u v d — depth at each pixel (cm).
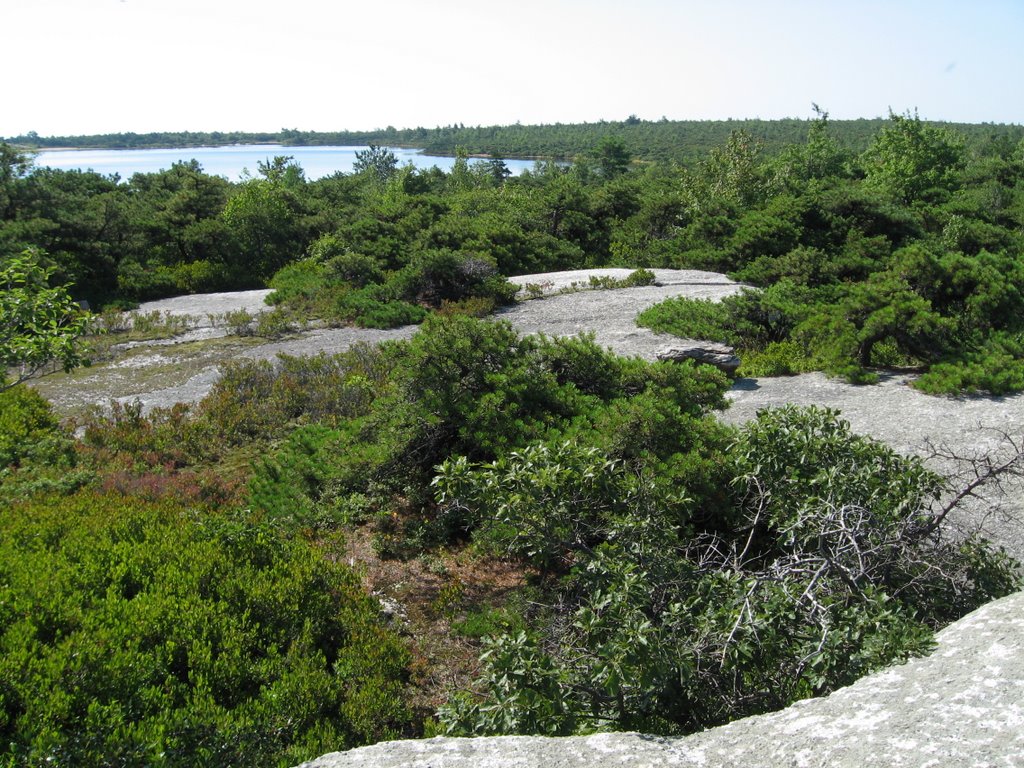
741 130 4141
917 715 254
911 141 4319
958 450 1026
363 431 998
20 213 2841
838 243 2908
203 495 922
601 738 283
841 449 585
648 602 441
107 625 552
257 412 1245
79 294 2589
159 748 425
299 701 516
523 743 282
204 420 1203
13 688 464
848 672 367
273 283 2961
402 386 963
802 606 426
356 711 523
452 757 273
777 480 593
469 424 866
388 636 627
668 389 930
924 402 1256
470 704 450
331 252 3073
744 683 417
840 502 501
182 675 538
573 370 1030
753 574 466
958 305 1681
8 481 941
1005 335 1555
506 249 2836
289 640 604
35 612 549
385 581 751
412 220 3203
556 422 888
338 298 2211
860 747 244
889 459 580
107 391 1445
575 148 16438
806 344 1603
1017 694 252
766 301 1741
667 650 389
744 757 257
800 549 472
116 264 2880
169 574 637
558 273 2731
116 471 986
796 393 1338
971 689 261
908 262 1697
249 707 496
